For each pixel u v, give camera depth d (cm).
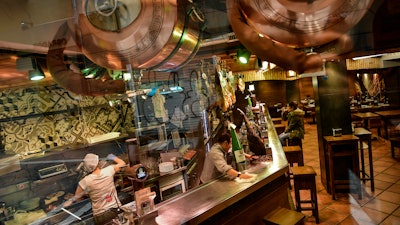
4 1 140
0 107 297
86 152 311
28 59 150
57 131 333
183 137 255
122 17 112
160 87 187
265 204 259
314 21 83
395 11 80
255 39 93
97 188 242
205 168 262
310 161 548
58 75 146
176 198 222
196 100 224
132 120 327
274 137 384
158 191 237
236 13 92
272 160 295
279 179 283
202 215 194
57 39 132
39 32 138
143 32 112
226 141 263
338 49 87
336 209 375
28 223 229
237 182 244
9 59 153
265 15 86
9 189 264
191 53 119
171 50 117
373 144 436
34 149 318
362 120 415
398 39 82
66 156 305
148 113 227
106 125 336
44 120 323
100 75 141
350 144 411
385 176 389
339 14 81
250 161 287
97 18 115
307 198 436
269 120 397
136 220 187
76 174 295
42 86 227
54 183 288
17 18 143
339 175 423
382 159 424
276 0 82
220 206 208
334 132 429
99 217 207
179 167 253
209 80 208
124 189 260
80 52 130
